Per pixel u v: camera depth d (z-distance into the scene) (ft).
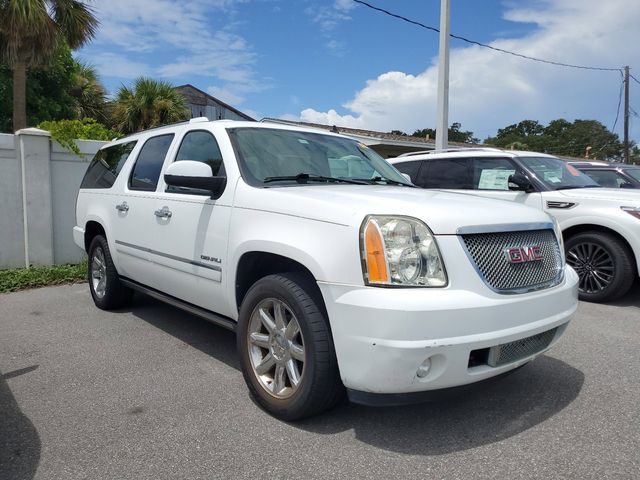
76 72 71.82
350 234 9.09
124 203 16.29
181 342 15.29
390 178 14.56
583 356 14.07
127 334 16.03
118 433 9.91
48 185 25.63
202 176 12.07
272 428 10.07
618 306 19.74
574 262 20.88
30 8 40.52
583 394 11.63
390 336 8.41
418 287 8.70
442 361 8.62
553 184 22.31
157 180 14.99
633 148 173.58
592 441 9.58
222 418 10.50
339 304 8.96
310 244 9.59
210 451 9.27
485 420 10.39
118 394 11.66
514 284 9.57
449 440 9.62
